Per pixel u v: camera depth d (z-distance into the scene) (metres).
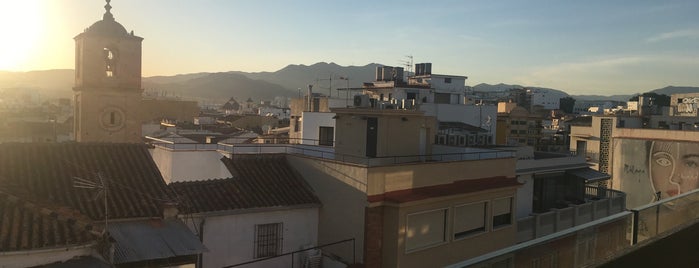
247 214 17.83
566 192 31.69
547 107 162.75
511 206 23.33
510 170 23.94
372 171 18.20
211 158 22.34
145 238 14.76
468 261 4.45
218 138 44.84
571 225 29.25
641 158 53.16
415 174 19.59
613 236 5.93
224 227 17.38
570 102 165.50
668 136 52.09
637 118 61.28
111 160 18.72
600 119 58.00
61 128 71.88
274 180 20.09
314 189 20.14
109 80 39.75
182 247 14.58
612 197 34.19
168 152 21.88
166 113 109.12
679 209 6.77
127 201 16.33
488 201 21.80
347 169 18.84
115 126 40.06
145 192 17.14
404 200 18.08
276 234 18.59
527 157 31.50
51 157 17.88
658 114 74.88
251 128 92.31
